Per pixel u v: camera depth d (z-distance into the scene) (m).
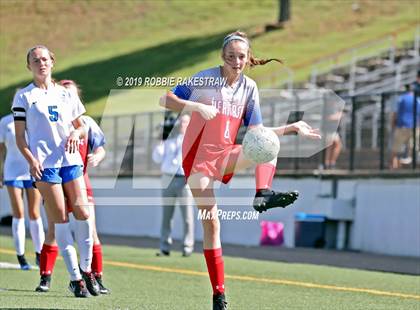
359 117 61.78
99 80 126.12
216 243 23.75
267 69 114.06
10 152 36.22
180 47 139.38
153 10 166.88
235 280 35.81
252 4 163.25
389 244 51.12
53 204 26.55
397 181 50.88
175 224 63.38
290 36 135.38
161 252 47.09
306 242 55.94
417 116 53.50
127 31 158.75
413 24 123.88
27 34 165.38
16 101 25.94
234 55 23.27
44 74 26.00
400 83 85.50
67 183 26.67
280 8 142.62
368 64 101.00
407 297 30.88
